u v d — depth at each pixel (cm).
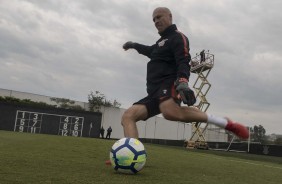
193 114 337
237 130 322
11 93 3791
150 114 385
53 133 2988
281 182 418
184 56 353
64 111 3055
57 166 361
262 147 2031
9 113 2834
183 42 361
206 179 366
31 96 3888
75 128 3098
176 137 4416
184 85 316
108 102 4212
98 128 3206
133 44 439
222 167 583
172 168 461
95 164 413
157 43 393
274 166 800
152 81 376
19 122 2861
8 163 352
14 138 991
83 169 351
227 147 2405
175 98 351
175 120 346
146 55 425
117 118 4259
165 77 366
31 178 268
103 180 283
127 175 329
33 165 352
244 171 544
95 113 3200
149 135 4200
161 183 296
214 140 3169
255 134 2492
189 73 349
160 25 383
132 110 381
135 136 372
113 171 350
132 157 333
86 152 609
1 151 488
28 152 507
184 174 393
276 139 2456
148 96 383
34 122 2916
